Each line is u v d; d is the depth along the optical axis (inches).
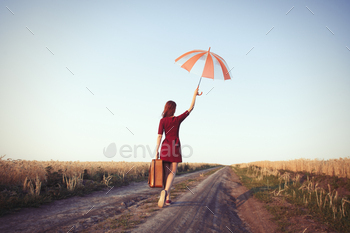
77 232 142.0
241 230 175.6
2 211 181.0
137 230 146.2
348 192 301.7
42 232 140.5
